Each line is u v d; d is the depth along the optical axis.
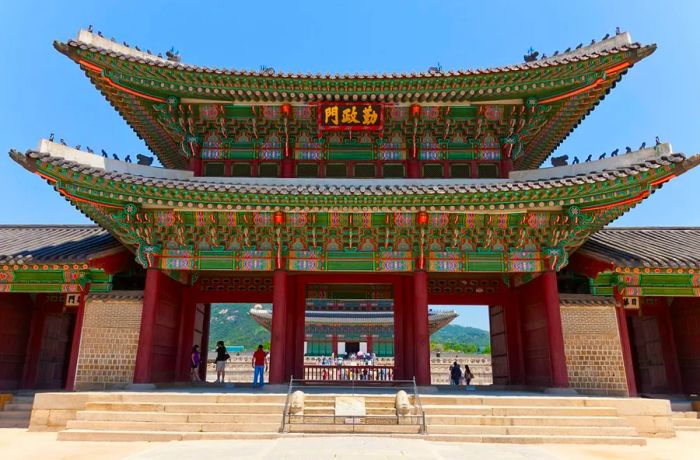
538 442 14.53
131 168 21.20
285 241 21.45
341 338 63.31
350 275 23.50
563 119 23.73
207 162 23.41
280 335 20.48
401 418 15.47
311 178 22.75
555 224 20.53
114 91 21.61
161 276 21.52
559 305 20.58
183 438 14.51
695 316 23.77
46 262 20.89
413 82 21.12
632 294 21.23
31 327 24.44
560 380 19.42
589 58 19.94
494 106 22.42
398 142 23.62
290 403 16.02
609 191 18.77
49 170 18.20
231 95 21.66
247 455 11.25
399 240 21.47
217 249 21.50
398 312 23.16
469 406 16.33
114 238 23.83
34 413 16.45
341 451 11.62
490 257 21.41
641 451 13.70
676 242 24.05
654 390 25.72
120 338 20.80
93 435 14.62
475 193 19.00
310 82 21.19
